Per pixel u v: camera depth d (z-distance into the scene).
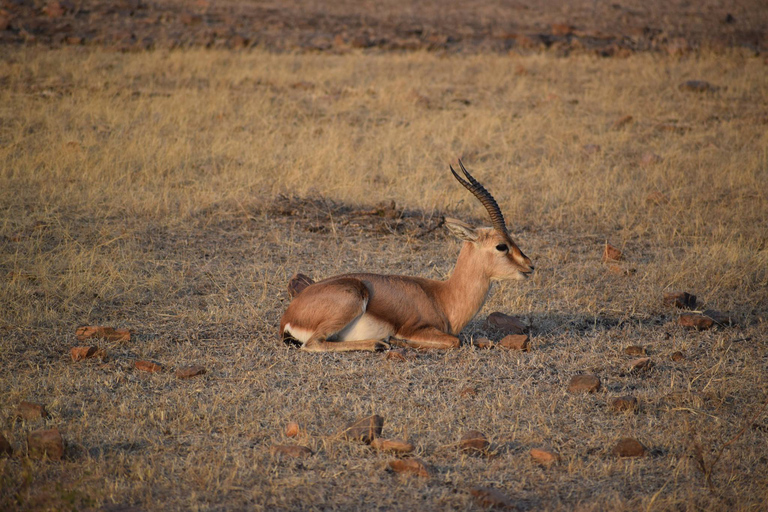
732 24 42.03
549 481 6.68
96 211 14.45
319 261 12.80
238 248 13.27
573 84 27.73
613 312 11.08
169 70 27.56
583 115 23.62
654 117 23.42
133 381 8.45
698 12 44.59
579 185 17.06
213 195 15.52
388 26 38.25
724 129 22.06
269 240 13.73
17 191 15.15
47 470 6.53
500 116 23.02
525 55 33.44
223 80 26.38
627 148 20.23
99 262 12.10
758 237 14.10
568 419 7.85
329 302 9.38
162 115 21.56
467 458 7.03
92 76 25.86
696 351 9.76
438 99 25.23
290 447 6.96
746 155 19.45
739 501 6.37
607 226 15.07
